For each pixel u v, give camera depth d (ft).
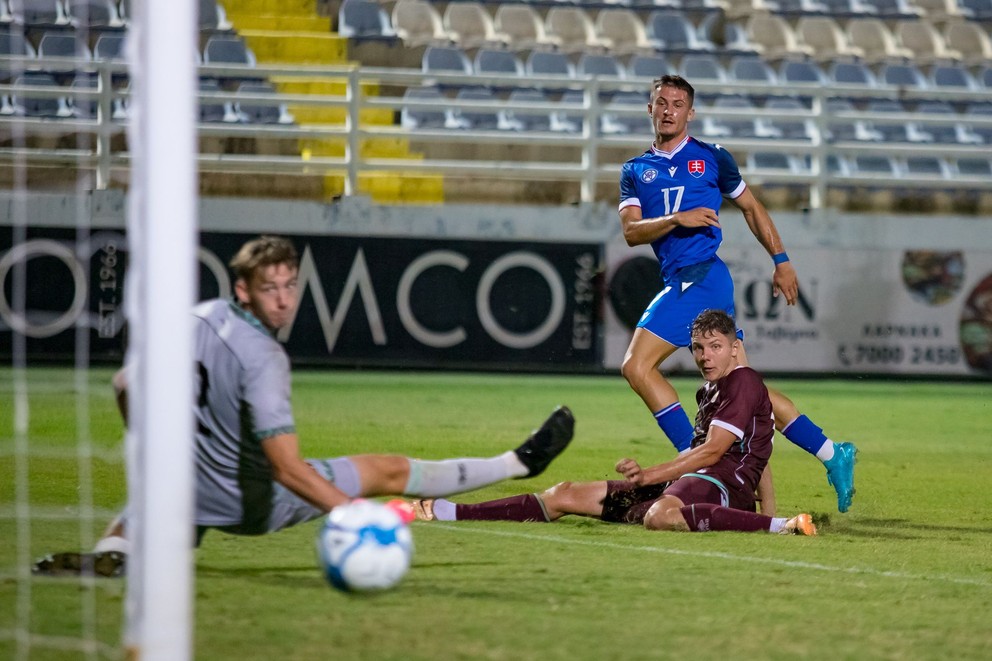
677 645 39.01
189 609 34.12
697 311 73.51
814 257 175.11
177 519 33.86
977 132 216.54
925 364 177.68
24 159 174.60
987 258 178.09
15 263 160.56
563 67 211.20
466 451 100.37
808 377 178.50
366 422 119.03
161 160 34.50
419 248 168.35
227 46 199.82
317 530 59.98
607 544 58.13
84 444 97.50
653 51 219.61
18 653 36.88
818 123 186.29
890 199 204.44
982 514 73.87
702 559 54.60
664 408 73.46
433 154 201.87
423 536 59.82
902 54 231.91
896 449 110.42
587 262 171.42
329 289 167.22
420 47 209.97
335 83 201.57
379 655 37.11
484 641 38.96
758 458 64.90
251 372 46.83
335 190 191.01
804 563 54.24
